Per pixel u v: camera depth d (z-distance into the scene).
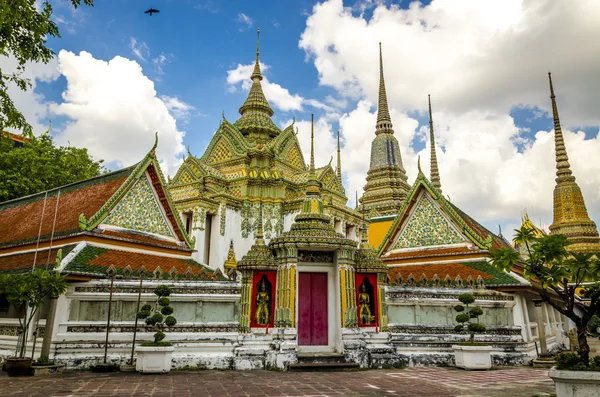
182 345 16.67
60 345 15.78
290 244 17.25
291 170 40.00
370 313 18.44
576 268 8.95
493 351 18.89
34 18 15.45
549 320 26.45
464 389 11.47
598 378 7.88
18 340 16.05
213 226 32.56
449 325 19.27
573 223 44.19
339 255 17.77
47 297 17.19
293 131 41.50
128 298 17.27
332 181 39.62
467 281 20.44
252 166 36.66
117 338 16.50
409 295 19.44
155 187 23.06
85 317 16.61
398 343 18.20
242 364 16.27
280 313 16.83
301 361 16.22
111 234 19.94
